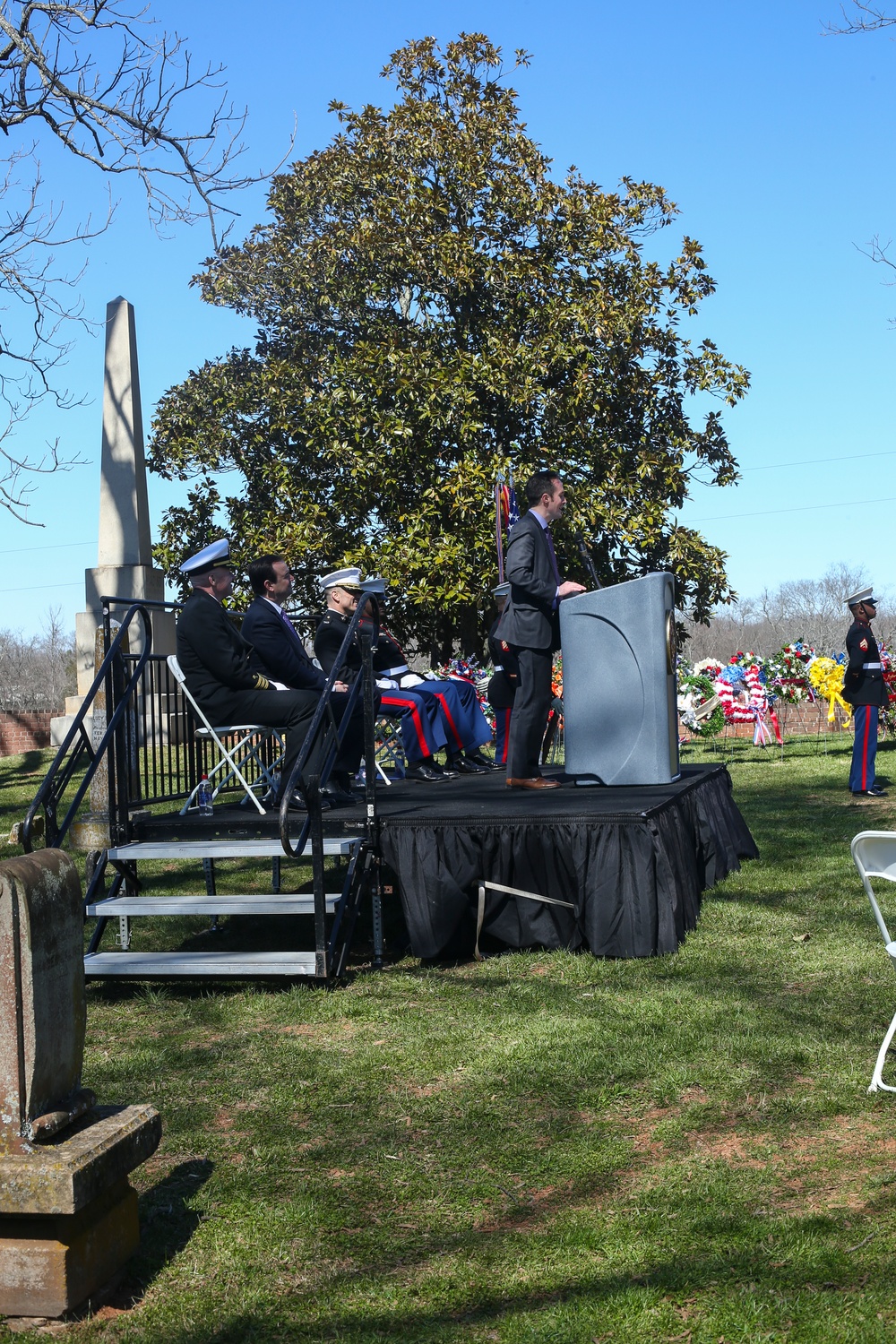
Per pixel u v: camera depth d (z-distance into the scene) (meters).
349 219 21.52
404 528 20.16
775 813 10.16
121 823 5.93
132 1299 2.73
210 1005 5.07
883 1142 3.31
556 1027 4.44
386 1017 4.74
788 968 5.16
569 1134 3.52
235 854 5.55
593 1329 2.49
